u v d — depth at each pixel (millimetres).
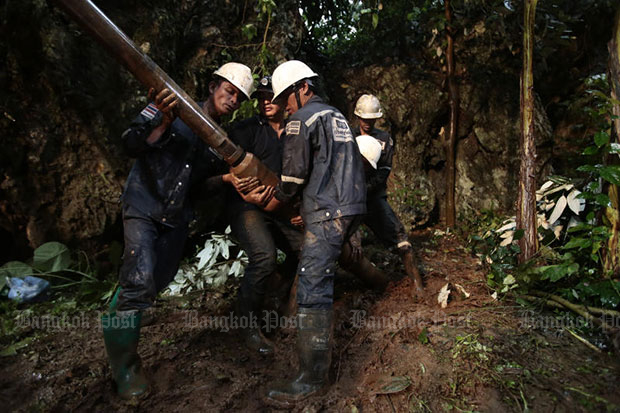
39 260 3299
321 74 5633
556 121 5973
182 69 4348
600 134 2951
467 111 5480
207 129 2287
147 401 2215
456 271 3939
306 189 2297
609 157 3131
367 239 4797
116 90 3805
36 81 3385
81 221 3629
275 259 2719
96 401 2219
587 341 2666
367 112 3439
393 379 2354
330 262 2244
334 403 2191
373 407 2170
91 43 3658
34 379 2395
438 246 4727
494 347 2635
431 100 5387
